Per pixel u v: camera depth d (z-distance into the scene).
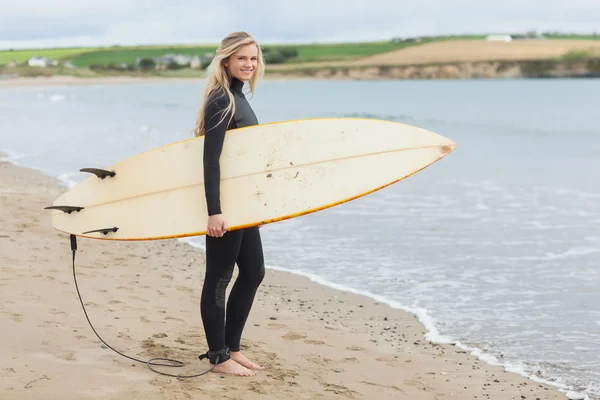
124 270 6.40
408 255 7.65
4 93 61.53
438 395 4.00
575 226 8.99
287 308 5.81
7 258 6.08
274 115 36.25
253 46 3.57
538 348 4.93
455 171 14.71
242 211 3.50
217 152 3.45
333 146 3.69
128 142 19.34
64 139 20.28
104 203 3.80
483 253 7.67
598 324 5.41
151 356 3.93
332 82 107.12
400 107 42.94
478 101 48.59
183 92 67.12
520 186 12.55
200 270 6.79
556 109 38.84
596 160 16.62
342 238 8.49
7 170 13.50
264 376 3.84
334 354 4.58
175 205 3.62
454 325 5.44
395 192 11.98
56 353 3.74
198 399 3.33
